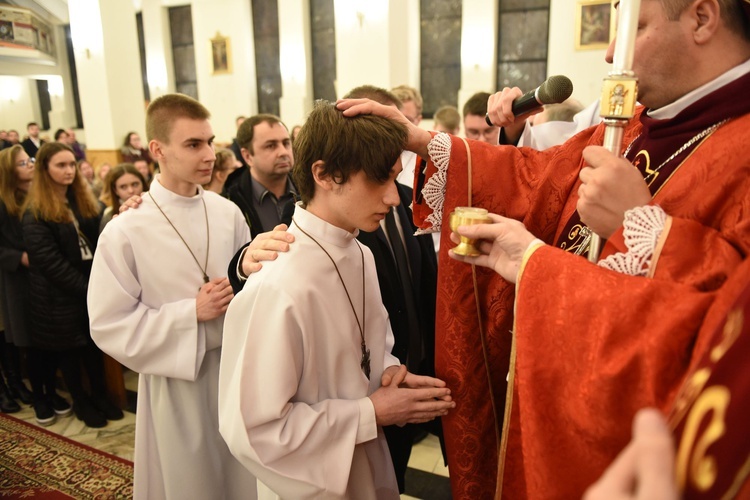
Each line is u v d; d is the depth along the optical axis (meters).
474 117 3.10
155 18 12.37
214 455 1.77
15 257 3.19
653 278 0.82
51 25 14.54
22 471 2.76
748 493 0.35
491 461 1.36
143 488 1.79
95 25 9.31
